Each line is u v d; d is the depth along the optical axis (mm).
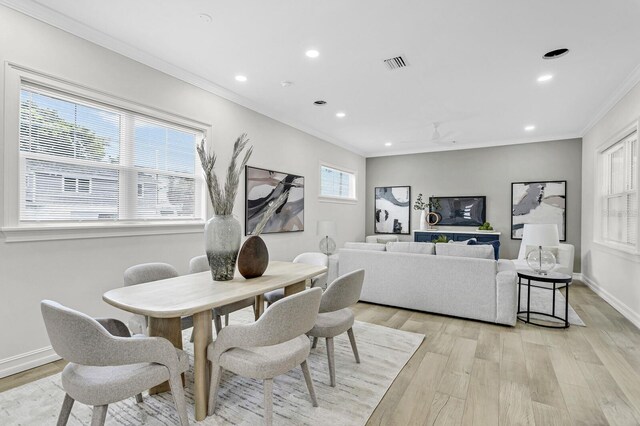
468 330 3148
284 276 2418
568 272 5086
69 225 2516
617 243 4020
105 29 2602
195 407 1765
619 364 2436
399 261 3801
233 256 2273
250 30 2596
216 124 3781
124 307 1666
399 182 7453
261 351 1729
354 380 2191
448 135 5934
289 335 1616
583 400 1972
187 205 3531
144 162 3117
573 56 2938
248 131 4270
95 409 1398
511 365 2422
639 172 3227
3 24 2180
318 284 2891
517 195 6207
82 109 2658
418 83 3604
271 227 4699
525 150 6156
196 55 3020
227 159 3939
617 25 2438
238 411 1841
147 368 1512
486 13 2324
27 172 2361
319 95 4012
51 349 2436
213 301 1735
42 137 2430
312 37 2693
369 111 4613
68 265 2525
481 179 6574
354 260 4090
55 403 1908
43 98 2430
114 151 2879
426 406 1908
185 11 2355
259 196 4461
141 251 3025
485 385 2143
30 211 2385
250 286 2088
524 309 3805
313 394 1883
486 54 2930
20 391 2035
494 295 3291
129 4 2279
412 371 2334
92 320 1317
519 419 1788
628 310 3467
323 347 2750
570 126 5215
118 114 2902
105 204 2822
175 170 3406
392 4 2240
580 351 2666
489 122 5066
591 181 4945
